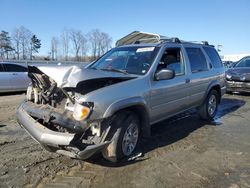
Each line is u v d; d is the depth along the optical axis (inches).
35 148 197.3
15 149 195.2
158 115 203.0
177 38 238.7
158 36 290.7
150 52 209.3
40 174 158.7
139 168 169.9
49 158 180.2
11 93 498.9
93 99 151.6
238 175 164.4
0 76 467.5
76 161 176.4
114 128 164.4
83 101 149.2
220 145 215.6
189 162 181.5
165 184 151.8
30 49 2032.5
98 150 156.2
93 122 153.2
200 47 271.6
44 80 168.9
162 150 201.2
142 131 190.9
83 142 153.9
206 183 153.9
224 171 169.2
